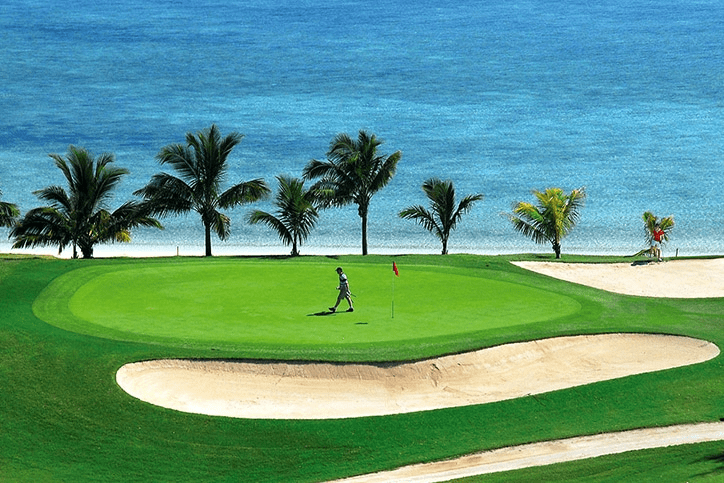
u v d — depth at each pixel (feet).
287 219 394.52
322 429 201.67
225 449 195.31
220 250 508.94
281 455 193.98
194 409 209.15
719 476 175.32
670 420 206.69
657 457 187.21
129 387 214.28
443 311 263.49
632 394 218.18
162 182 390.63
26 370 216.33
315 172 399.65
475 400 217.15
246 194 388.16
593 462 185.47
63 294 271.49
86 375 214.69
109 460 191.21
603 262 370.12
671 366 238.89
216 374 219.41
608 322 262.26
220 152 392.88
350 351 226.17
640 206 621.31
